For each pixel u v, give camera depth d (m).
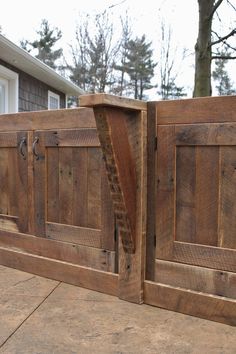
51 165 2.55
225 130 1.83
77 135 2.38
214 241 1.90
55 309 2.04
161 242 2.09
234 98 1.80
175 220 2.03
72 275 2.45
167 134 2.04
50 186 2.57
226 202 1.85
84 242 2.40
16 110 6.68
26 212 2.72
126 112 2.09
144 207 2.13
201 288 1.95
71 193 2.46
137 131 2.10
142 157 2.10
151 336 1.74
